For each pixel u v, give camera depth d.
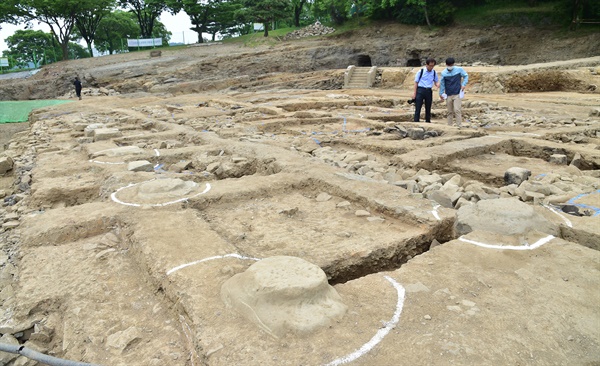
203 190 4.10
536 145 6.05
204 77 27.30
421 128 7.36
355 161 5.71
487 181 5.00
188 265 2.61
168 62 29.44
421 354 1.80
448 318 2.04
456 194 4.02
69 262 2.93
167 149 6.37
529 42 23.20
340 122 9.33
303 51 28.12
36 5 32.38
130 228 3.25
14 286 2.86
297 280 2.14
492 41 24.06
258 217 3.67
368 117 9.57
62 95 26.70
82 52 59.34
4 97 26.12
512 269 2.48
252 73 27.86
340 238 3.17
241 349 1.85
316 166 4.92
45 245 3.21
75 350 2.11
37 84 26.88
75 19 36.16
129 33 50.06
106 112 12.38
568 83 14.78
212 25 40.03
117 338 2.13
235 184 4.29
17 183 5.91
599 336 1.91
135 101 16.05
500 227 2.95
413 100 8.73
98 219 3.44
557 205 3.87
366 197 3.82
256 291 2.11
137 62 30.08
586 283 2.31
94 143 6.89
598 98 12.38
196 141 7.27
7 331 2.29
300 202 4.04
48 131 9.40
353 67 22.70
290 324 1.95
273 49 29.25
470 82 16.48
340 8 31.84
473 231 2.96
